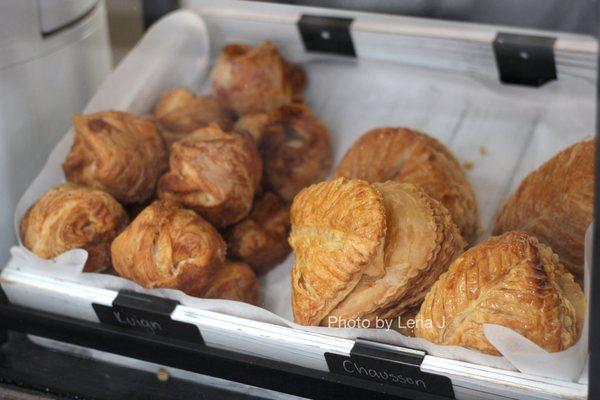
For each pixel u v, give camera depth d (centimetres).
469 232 74
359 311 67
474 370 65
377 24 80
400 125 82
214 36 86
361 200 66
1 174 83
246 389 73
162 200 78
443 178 74
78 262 76
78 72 85
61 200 77
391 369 67
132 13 84
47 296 77
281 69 85
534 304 63
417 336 67
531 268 64
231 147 78
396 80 84
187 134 82
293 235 71
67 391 76
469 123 80
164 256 73
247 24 85
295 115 83
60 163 83
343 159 79
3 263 79
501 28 73
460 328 65
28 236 78
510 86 79
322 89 86
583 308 65
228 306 72
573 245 68
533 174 74
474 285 64
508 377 64
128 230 75
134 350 75
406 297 68
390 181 72
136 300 74
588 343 62
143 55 86
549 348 63
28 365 78
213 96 86
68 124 84
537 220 70
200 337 73
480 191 77
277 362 71
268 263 77
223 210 77
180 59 87
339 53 85
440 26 77
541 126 78
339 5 77
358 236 65
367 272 66
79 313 77
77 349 79
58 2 81
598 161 56
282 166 80
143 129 81
